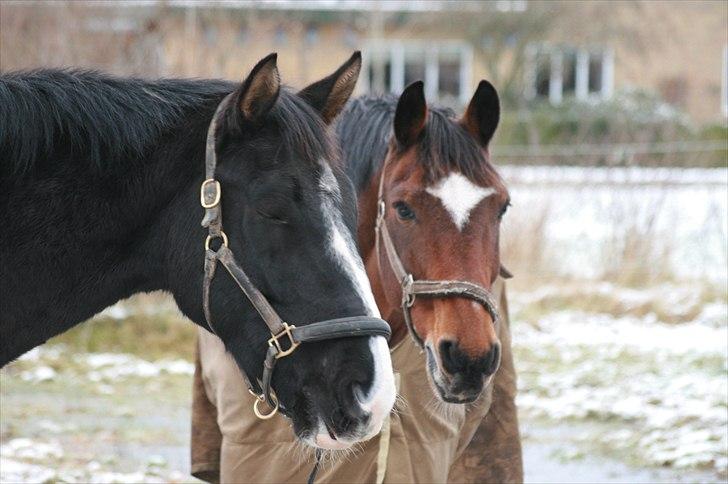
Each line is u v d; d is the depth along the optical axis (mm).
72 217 4258
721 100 36156
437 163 5527
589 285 15984
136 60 15391
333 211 4094
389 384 3980
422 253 5496
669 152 16531
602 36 34781
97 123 4277
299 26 19906
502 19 34688
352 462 5406
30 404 11109
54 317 4328
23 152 4203
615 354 13086
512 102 34938
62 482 8148
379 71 27375
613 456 9500
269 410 5312
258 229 4055
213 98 4449
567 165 17797
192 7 15938
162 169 4297
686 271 16516
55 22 14789
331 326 3957
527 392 11766
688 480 8773
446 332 5293
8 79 4324
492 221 5566
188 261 4195
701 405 10523
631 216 16359
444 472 5668
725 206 16672
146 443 9812
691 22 35750
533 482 8727
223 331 4172
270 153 4109
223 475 5605
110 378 12273
